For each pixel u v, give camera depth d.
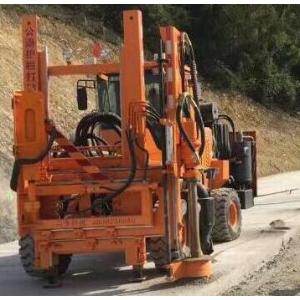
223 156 14.09
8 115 21.94
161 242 9.16
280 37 48.53
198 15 45.59
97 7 39.47
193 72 10.05
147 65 10.05
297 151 42.34
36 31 9.91
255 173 15.84
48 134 9.22
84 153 9.87
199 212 9.82
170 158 9.02
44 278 9.80
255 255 11.30
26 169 9.21
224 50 46.00
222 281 9.35
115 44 36.56
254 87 46.38
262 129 43.03
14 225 14.90
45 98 9.88
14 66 25.70
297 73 51.81
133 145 9.14
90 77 12.23
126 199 9.30
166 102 9.41
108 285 9.50
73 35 33.69
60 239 9.24
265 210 18.12
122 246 9.16
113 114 10.66
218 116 14.02
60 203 9.52
